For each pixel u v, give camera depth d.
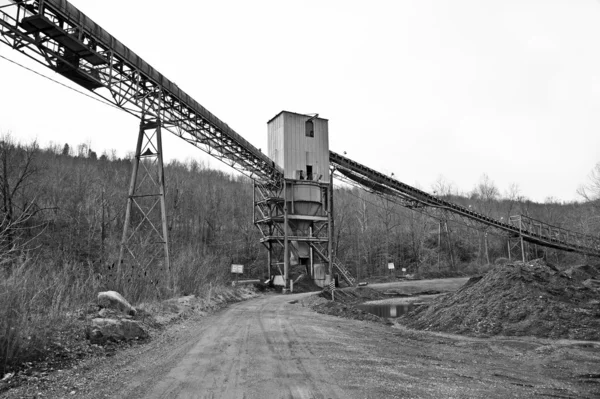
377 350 10.77
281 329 14.23
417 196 55.50
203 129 30.25
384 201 89.12
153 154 22.78
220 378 7.49
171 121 26.84
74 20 17.75
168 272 21.31
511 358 10.10
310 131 46.97
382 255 78.69
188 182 81.25
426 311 18.30
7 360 7.35
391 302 34.25
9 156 36.94
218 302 24.69
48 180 46.94
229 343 11.16
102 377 7.43
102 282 15.31
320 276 46.62
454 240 83.06
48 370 7.55
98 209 46.47
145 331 11.55
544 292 15.45
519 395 6.93
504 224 64.25
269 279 44.69
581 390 7.33
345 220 84.31
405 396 6.59
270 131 47.53
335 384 7.19
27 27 16.84
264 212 48.47
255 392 6.66
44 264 13.30
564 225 93.44
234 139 34.25
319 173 46.00
